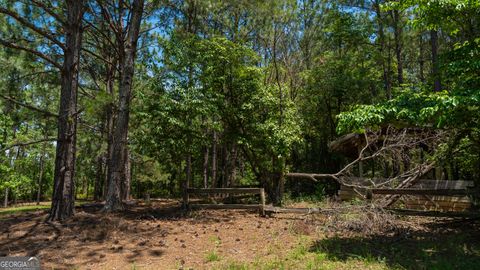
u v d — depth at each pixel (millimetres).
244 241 7125
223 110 12664
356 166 17531
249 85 12734
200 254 6215
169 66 10953
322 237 7285
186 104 10414
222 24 14711
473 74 6520
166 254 6230
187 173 13234
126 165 17797
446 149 9188
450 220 8492
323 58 18656
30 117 12711
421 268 5086
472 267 5074
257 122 12789
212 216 10148
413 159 11000
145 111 10672
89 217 9422
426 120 6281
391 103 6473
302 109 18234
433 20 7020
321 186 15203
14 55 11430
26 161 21453
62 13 11969
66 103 9516
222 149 19969
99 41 15633
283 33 14336
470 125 6871
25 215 10906
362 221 7676
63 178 9414
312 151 19406
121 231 7910
